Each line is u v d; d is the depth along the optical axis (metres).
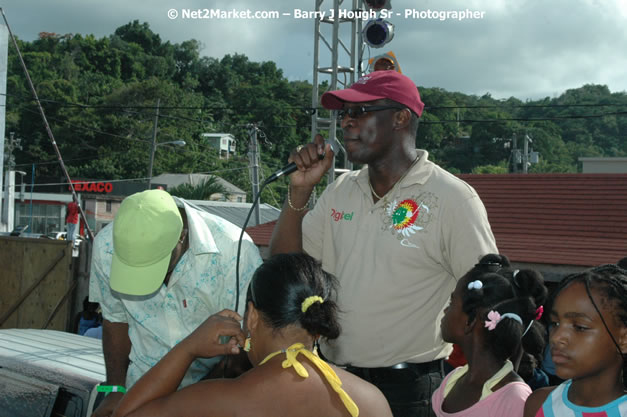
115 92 62.50
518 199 11.05
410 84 2.58
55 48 83.12
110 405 2.53
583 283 1.63
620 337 1.58
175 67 93.12
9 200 32.25
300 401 1.59
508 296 2.06
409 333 2.44
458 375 2.29
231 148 62.78
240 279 2.44
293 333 1.68
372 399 1.70
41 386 2.82
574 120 102.69
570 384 1.73
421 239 2.42
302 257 1.74
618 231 9.41
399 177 2.55
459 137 84.81
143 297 2.47
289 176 2.53
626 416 1.58
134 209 2.25
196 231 2.40
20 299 9.27
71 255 9.05
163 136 58.91
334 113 11.11
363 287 2.49
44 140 60.16
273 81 86.06
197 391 1.63
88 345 3.35
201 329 1.81
